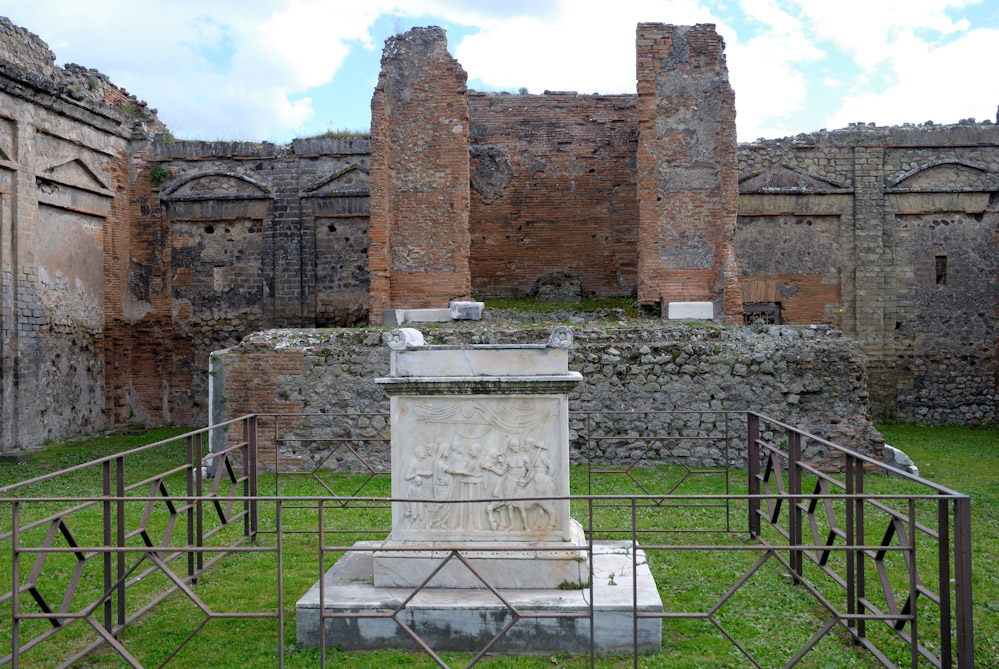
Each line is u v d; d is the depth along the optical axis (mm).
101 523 9164
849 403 12234
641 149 15031
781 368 12312
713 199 14898
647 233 14977
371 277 14789
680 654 5320
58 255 16406
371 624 5395
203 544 7672
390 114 15289
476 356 5871
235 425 12281
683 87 15039
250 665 5223
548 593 5551
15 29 16062
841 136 19109
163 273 18984
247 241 19031
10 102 14875
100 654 5488
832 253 19109
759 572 7062
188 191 18953
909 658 5285
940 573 4914
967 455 13883
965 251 19094
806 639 5598
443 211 15242
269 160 18969
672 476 11477
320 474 11945
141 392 18844
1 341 14609
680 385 12406
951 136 18984
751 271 19000
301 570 7277
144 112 19984
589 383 12469
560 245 18703
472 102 18969
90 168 17359
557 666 5125
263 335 12570
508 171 18828
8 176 14891
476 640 5324
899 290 19094
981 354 19031
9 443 14680
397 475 5871
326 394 12320
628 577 5875
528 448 5848
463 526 5820
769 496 5016
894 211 19094
